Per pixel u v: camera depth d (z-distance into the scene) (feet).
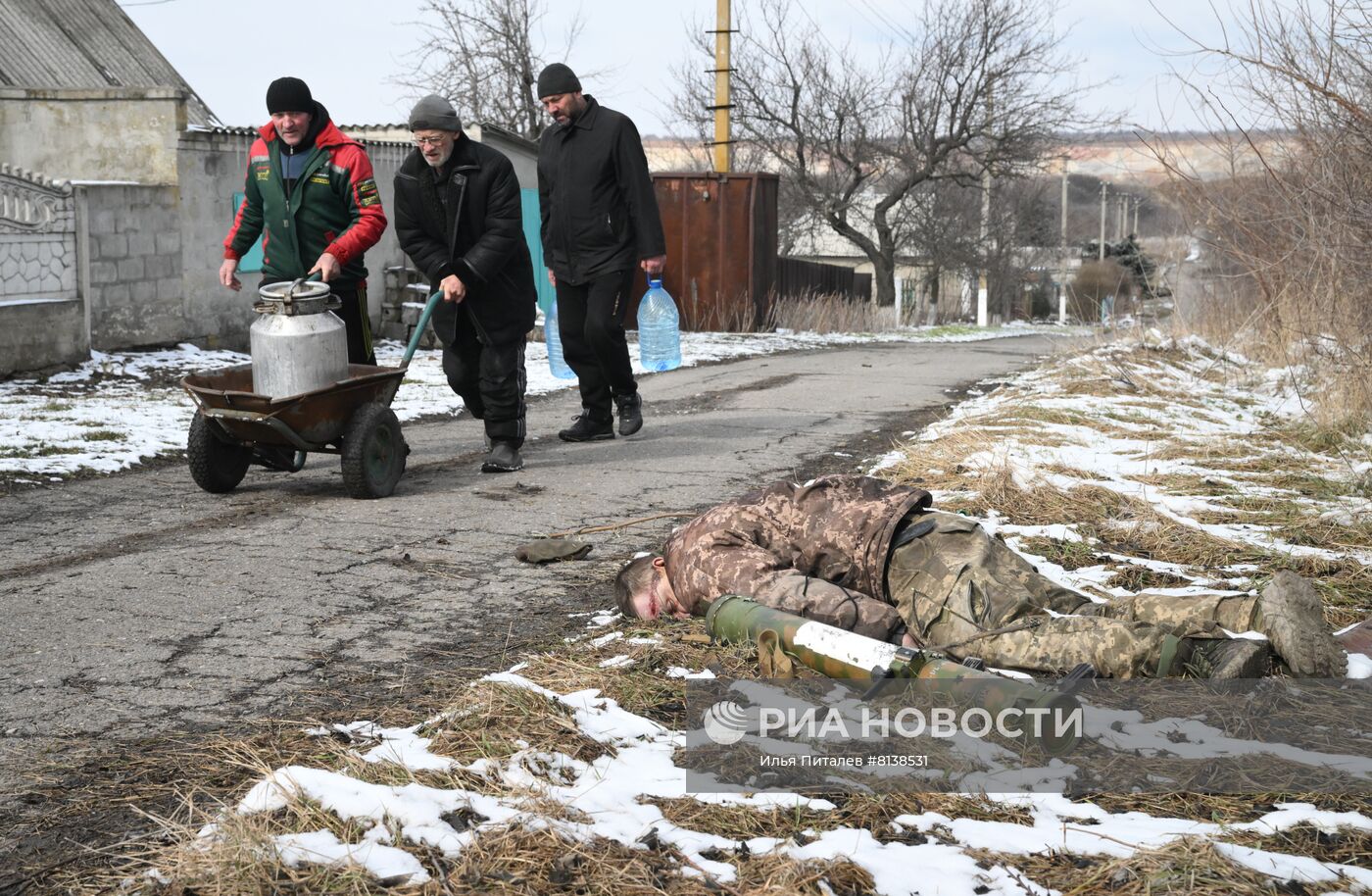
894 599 11.90
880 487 12.56
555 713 10.61
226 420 20.57
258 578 16.16
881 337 77.20
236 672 12.50
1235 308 42.50
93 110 47.42
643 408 34.37
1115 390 33.71
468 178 22.34
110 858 8.50
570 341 27.30
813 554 12.30
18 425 29.22
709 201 71.36
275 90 22.12
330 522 19.60
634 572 13.53
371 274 56.34
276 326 20.30
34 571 16.60
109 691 11.94
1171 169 32.19
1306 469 22.65
